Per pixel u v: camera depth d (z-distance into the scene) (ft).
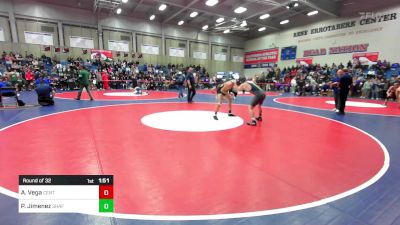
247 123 19.20
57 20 62.34
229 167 10.44
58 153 11.79
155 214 6.88
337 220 6.80
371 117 24.40
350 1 57.41
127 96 42.27
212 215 6.89
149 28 75.87
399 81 41.88
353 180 9.39
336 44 61.93
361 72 53.47
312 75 59.62
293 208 7.35
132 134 15.55
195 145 13.47
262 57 86.89
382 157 12.14
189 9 60.90
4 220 6.52
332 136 16.19
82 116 21.56
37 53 60.85
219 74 78.43
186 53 83.87
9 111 23.75
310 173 9.98
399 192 8.50
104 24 68.59
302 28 70.64
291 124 19.86
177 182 8.92
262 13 59.98
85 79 33.60
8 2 56.03
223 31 86.38
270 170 10.21
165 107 28.14
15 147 12.62
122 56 72.43
